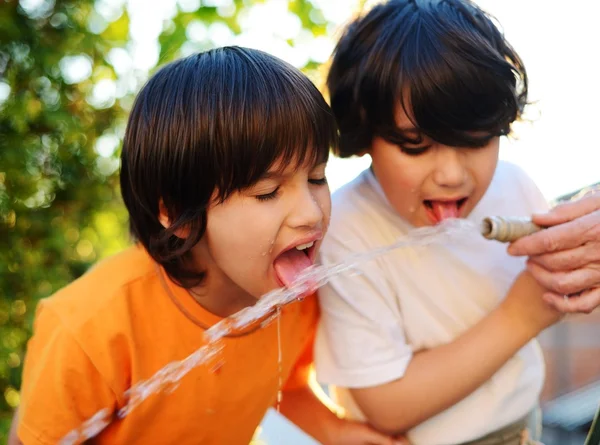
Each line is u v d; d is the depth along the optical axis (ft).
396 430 4.45
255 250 3.81
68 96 6.85
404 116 4.13
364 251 4.54
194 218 3.89
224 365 4.35
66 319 4.06
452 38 4.19
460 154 4.15
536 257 4.10
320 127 3.89
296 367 5.12
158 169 3.97
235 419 4.56
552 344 11.21
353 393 4.53
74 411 4.02
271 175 3.74
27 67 6.58
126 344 4.10
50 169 6.86
